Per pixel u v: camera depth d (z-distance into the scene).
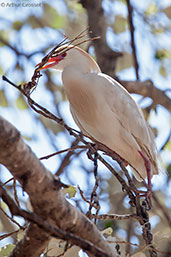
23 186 6.18
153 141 11.22
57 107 15.12
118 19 16.16
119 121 10.50
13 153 5.88
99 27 14.96
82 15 15.98
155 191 14.39
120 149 10.64
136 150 10.58
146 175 10.94
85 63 11.08
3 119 5.76
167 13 15.80
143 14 15.86
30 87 8.13
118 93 10.56
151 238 8.56
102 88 10.41
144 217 8.70
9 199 5.67
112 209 13.66
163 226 13.60
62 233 5.80
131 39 14.49
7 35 16.30
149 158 10.88
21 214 5.70
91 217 7.84
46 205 6.36
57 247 7.88
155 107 14.52
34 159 6.07
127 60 15.99
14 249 7.03
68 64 11.11
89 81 10.42
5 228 12.95
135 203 8.91
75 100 10.54
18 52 15.59
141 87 14.41
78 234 6.77
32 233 6.68
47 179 6.20
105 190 14.13
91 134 10.80
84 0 15.21
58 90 15.95
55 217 6.49
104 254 5.85
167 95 14.76
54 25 15.89
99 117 10.41
